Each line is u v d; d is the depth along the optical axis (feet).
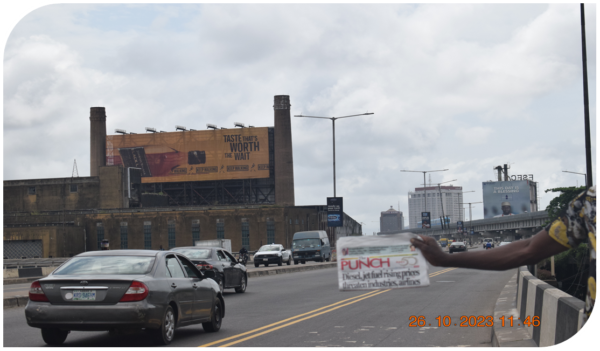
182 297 35.86
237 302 63.16
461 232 459.73
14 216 389.80
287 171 423.64
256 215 359.87
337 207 187.11
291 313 51.01
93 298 32.27
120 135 444.55
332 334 37.70
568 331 19.86
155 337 33.37
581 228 10.50
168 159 436.35
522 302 36.83
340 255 10.74
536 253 10.63
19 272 133.18
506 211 651.66
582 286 122.83
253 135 426.51
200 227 366.43
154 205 419.95
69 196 403.13
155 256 35.53
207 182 441.68
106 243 94.07
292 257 196.24
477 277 98.94
